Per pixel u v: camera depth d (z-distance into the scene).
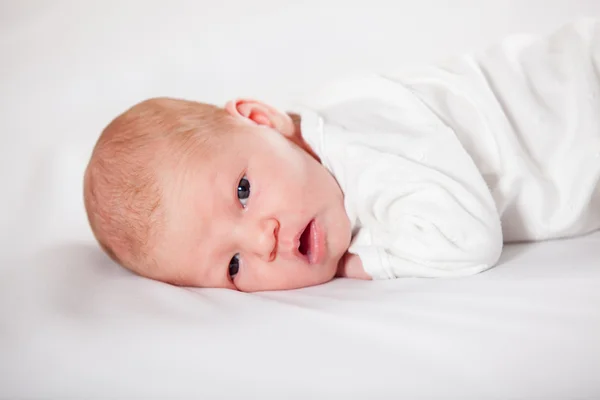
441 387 1.15
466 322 1.27
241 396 1.17
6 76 3.05
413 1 3.07
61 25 3.29
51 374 1.25
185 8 3.30
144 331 1.33
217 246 1.70
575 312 1.26
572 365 1.16
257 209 1.70
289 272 1.69
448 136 1.75
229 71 3.00
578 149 1.79
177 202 1.70
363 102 1.95
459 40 2.87
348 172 1.79
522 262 1.64
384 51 2.91
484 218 1.63
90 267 1.78
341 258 1.82
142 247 1.74
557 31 1.97
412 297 1.43
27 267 1.72
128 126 1.85
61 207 2.41
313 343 1.26
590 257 1.57
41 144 2.70
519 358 1.18
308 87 2.82
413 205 1.69
